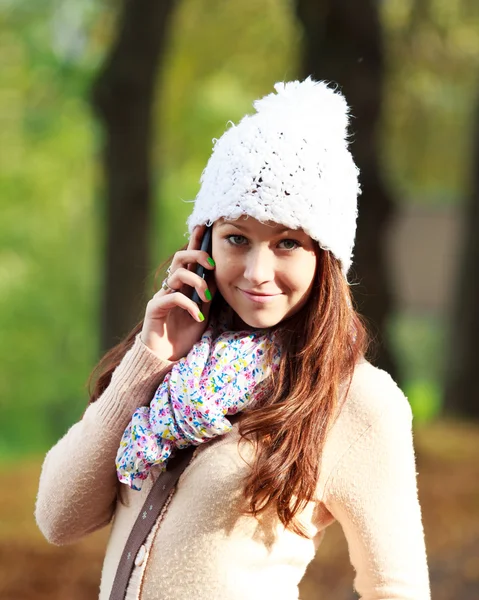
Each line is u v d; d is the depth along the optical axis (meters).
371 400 1.96
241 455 1.93
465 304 11.26
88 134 17.66
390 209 7.52
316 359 1.94
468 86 11.91
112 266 8.91
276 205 1.83
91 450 2.06
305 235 1.90
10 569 5.00
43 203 19.61
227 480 1.93
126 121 8.62
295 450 1.89
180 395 1.93
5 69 14.73
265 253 1.90
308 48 7.34
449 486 6.91
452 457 8.00
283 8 10.37
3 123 17.30
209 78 12.33
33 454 8.41
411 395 13.32
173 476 1.97
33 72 13.02
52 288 20.12
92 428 2.08
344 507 1.98
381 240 7.51
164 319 2.06
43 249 19.98
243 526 1.94
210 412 1.90
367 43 7.21
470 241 11.26
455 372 11.27
